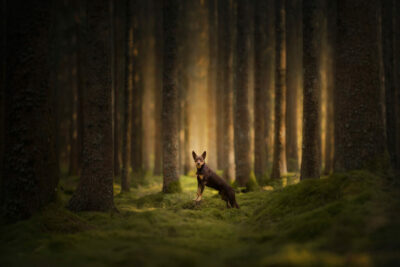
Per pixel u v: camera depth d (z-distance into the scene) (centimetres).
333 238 353
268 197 948
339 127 634
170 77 1293
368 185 500
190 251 408
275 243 412
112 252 411
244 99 1422
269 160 2228
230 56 1652
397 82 1388
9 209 604
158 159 2159
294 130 2078
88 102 897
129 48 1464
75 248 445
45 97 656
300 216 480
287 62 1933
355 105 608
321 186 556
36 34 645
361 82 608
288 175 1478
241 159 1404
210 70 2420
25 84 630
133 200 1143
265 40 2216
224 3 1708
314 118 1039
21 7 638
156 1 2186
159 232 545
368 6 620
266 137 2070
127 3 1478
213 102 2433
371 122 595
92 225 640
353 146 601
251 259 343
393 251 289
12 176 615
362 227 363
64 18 2192
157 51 2173
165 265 340
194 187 1462
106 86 908
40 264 368
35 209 611
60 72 2527
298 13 2212
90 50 905
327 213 440
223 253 386
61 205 661
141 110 2316
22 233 520
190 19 2694
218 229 561
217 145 2319
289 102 1997
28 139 623
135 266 341
